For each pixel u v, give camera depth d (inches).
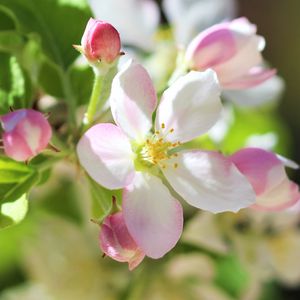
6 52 7.4
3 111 7.0
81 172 6.8
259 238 9.4
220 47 7.1
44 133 6.0
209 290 9.5
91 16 7.8
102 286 9.6
